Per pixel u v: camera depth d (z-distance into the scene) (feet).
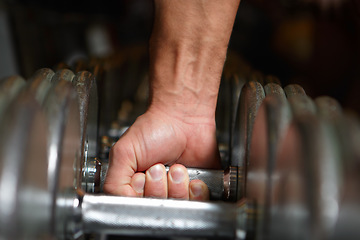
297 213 1.64
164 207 2.21
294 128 1.74
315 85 9.45
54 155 1.84
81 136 2.52
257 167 2.16
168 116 3.10
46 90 1.99
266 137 1.99
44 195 1.79
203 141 3.13
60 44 7.63
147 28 10.32
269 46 9.88
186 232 2.20
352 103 8.77
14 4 6.05
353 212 1.63
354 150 1.65
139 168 3.02
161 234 2.21
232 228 2.20
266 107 2.05
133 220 2.18
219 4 2.98
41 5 6.30
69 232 2.12
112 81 5.83
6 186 1.48
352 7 8.54
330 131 1.72
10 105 1.64
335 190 1.62
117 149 2.93
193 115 3.14
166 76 3.13
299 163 1.64
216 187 2.98
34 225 1.66
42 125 1.75
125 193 2.85
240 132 2.77
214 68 3.15
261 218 2.02
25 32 6.66
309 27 9.52
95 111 3.19
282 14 9.65
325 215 1.57
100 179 3.02
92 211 2.18
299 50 9.59
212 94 3.20
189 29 3.03
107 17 7.19
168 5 3.02
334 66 9.35
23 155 1.53
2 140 1.56
